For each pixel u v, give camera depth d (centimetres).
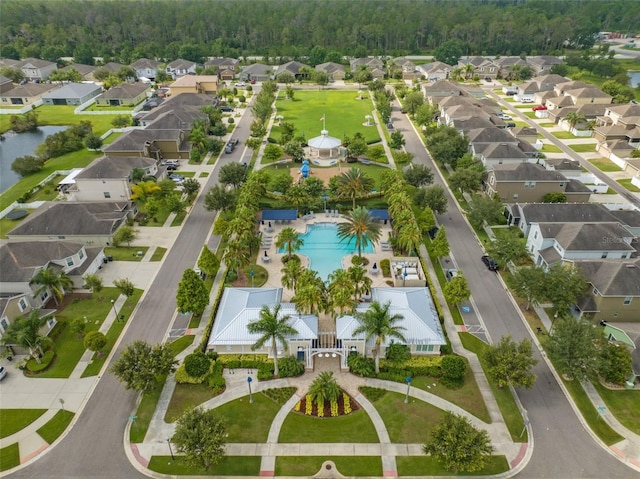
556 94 18325
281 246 8538
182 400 6025
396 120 17188
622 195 11362
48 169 12900
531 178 10506
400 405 5941
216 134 14925
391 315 6675
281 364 6378
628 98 17700
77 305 7688
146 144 12825
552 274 7150
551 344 6150
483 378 6325
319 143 13312
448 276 8362
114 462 5291
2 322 6744
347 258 8975
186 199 10962
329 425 5688
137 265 8744
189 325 7256
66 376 6378
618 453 5347
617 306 6956
